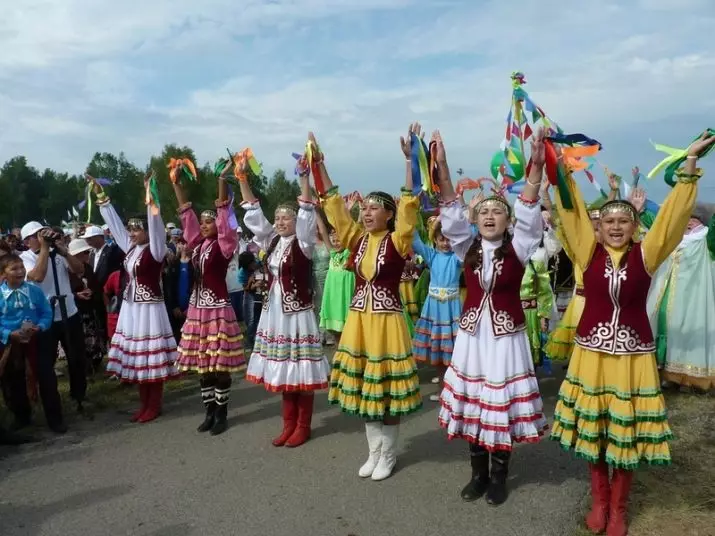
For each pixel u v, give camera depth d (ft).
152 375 18.20
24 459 15.69
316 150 14.29
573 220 11.50
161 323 18.69
